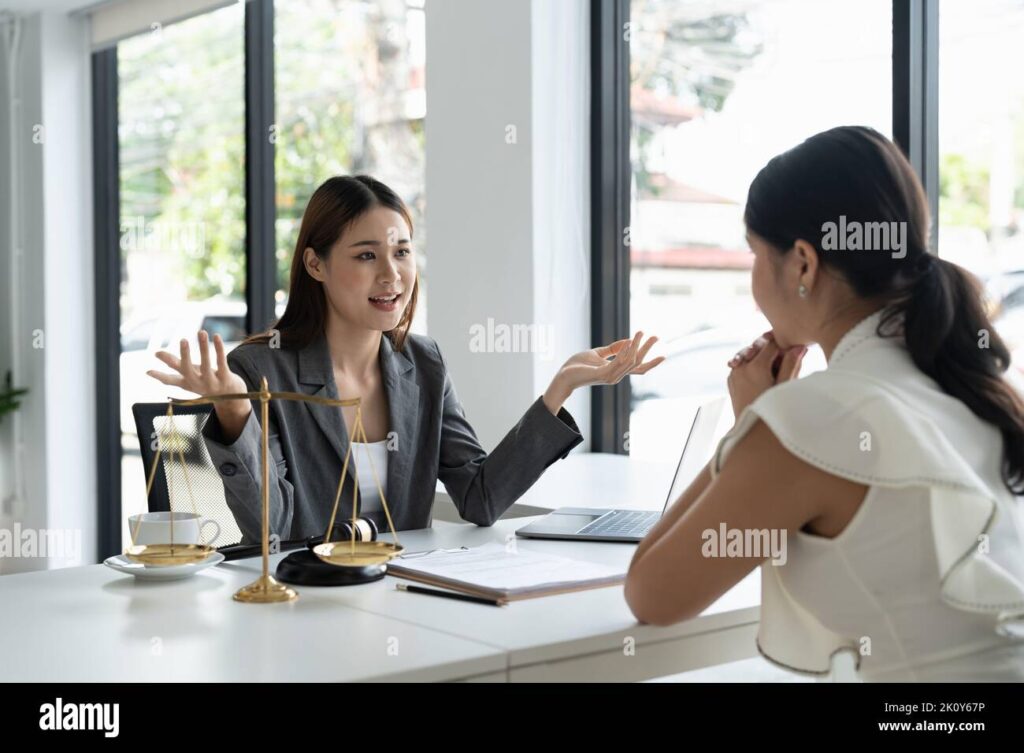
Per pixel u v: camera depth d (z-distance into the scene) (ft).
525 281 10.53
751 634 4.52
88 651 3.92
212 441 5.55
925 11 8.65
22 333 15.69
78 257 15.60
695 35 10.23
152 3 14.28
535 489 8.94
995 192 8.27
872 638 3.85
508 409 10.73
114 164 15.51
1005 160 8.20
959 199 8.52
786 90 9.55
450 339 11.21
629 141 10.85
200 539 5.44
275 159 13.48
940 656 3.78
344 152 12.80
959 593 3.68
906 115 8.64
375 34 12.41
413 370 6.97
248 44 13.50
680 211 10.42
